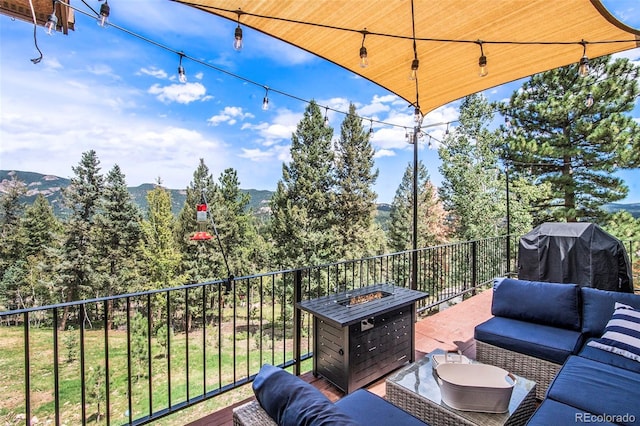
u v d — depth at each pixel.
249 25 2.45
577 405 1.54
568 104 9.55
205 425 2.07
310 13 2.29
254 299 17.05
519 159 10.97
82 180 19.83
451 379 1.81
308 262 17.34
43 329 16.16
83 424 1.79
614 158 9.24
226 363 11.60
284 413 1.10
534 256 3.80
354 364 2.34
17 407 9.35
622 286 3.32
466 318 3.87
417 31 2.55
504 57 3.01
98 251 19.39
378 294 2.89
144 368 11.39
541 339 2.26
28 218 19.23
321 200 18.22
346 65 3.19
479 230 14.54
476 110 14.58
